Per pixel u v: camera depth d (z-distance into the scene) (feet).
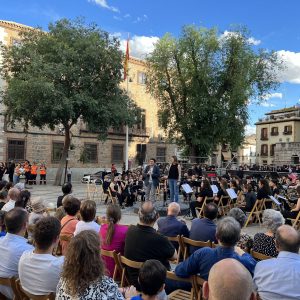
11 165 85.15
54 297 10.71
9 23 105.60
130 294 13.51
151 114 144.15
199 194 42.93
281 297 11.64
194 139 91.61
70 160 121.80
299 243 12.35
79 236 9.50
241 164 107.96
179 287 15.75
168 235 20.58
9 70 87.66
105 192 57.00
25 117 81.87
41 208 21.50
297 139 201.77
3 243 13.52
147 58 97.55
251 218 41.29
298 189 35.91
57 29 86.58
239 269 5.80
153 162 49.16
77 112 85.46
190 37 92.58
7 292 13.26
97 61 85.05
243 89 89.04
